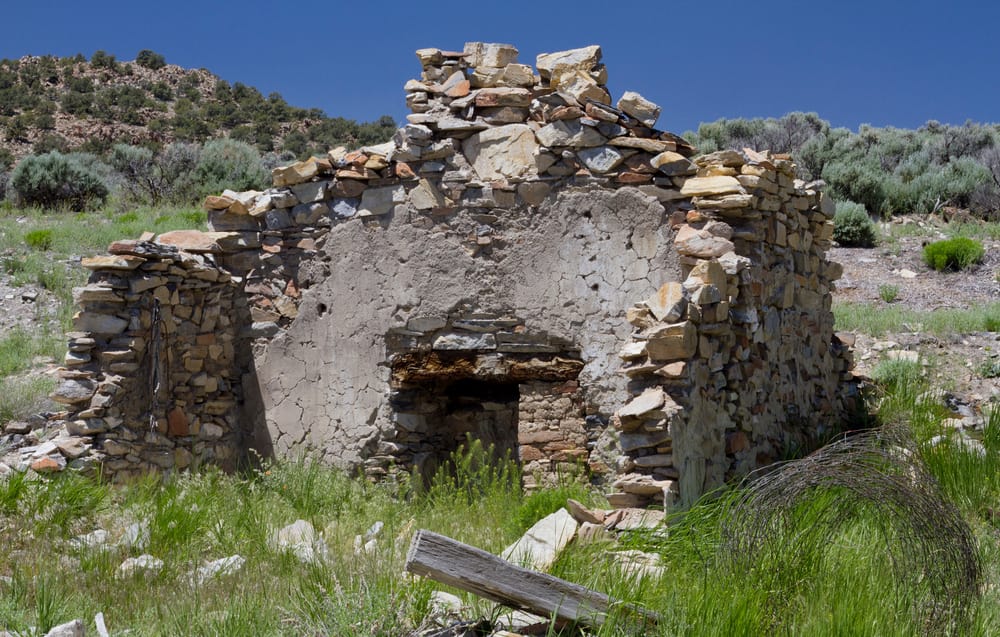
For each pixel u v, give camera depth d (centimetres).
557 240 982
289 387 1060
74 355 930
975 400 1207
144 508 803
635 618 503
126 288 948
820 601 521
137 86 9788
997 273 1752
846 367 1194
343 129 8775
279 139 8538
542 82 1023
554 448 976
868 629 491
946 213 2256
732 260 877
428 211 1018
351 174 1040
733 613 497
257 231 1086
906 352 1330
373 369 1031
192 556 696
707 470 809
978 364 1309
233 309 1075
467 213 1006
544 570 592
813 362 1098
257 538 728
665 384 772
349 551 722
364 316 1036
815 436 1041
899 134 3309
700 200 930
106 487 858
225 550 724
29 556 663
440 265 1012
